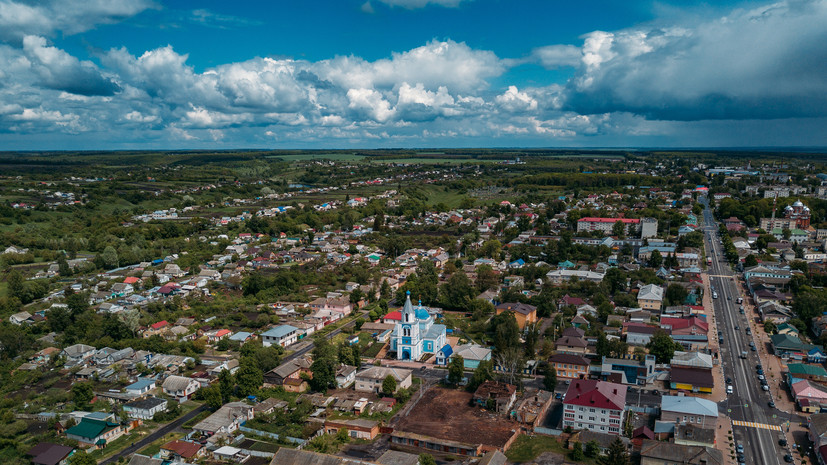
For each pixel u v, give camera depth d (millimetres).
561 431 181500
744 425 183875
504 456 163625
